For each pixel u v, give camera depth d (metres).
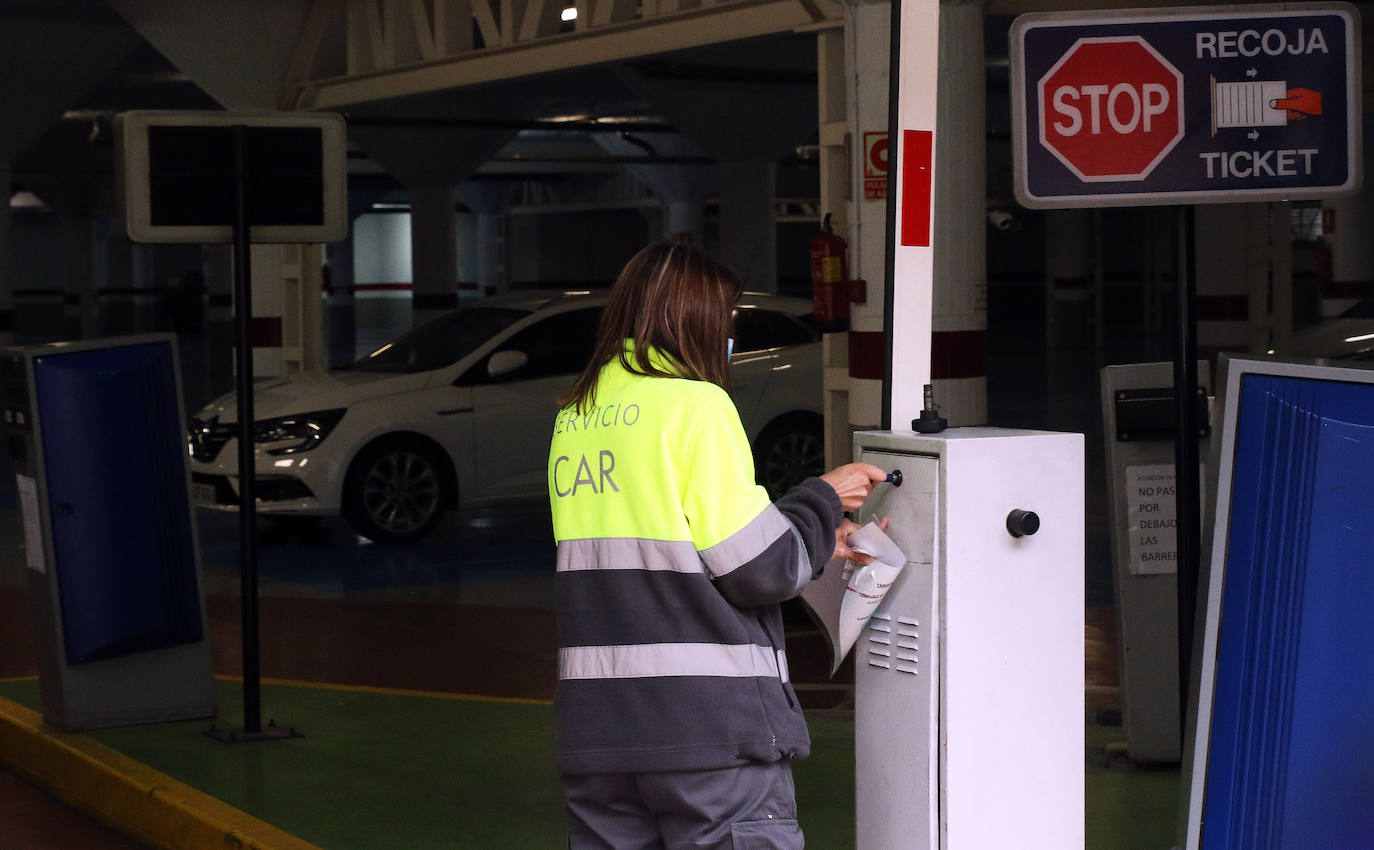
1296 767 3.25
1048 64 3.93
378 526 11.16
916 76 3.45
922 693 3.19
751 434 11.85
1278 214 18.27
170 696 6.52
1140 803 5.14
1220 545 3.37
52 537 6.25
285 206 6.16
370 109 22.20
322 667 7.66
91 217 49.19
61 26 19.58
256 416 11.07
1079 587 3.25
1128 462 5.46
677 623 3.07
